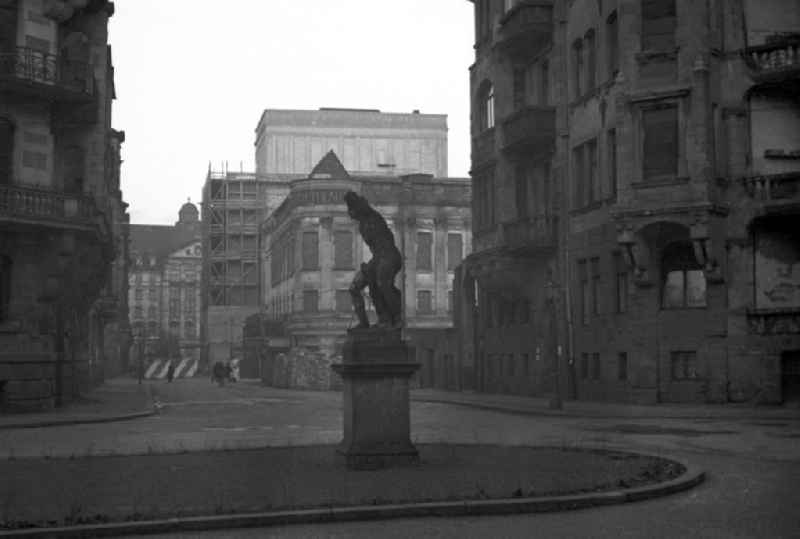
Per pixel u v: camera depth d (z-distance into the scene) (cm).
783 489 1265
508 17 4322
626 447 1870
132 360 11956
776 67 3203
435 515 1067
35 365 3272
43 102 3384
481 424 2689
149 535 966
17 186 3186
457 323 5509
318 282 7794
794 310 3123
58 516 1023
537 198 4362
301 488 1215
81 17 3825
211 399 4831
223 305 10325
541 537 944
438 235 8169
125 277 9825
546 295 4169
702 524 1009
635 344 3372
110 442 2156
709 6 3303
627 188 3331
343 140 10381
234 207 10325
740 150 3294
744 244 3244
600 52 3684
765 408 3048
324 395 5469
